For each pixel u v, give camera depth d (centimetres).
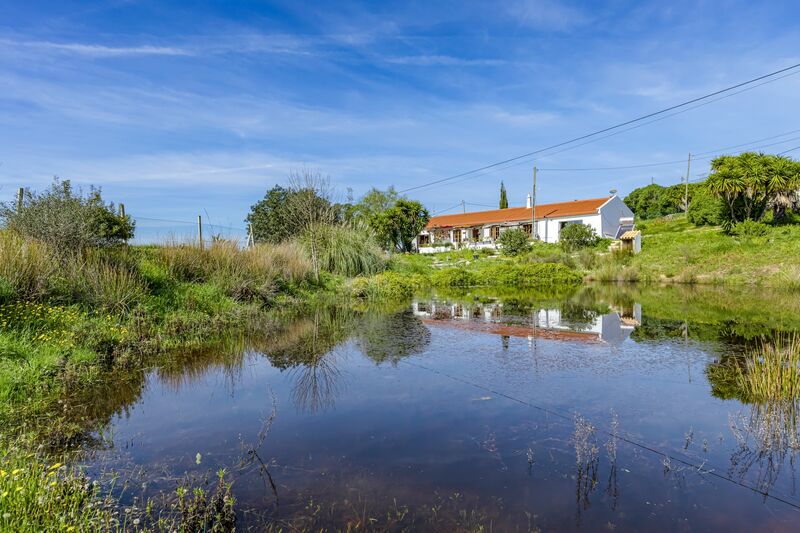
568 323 873
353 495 282
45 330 614
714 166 2688
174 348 683
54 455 343
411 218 3069
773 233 2247
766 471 308
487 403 439
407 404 441
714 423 386
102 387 506
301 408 437
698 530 245
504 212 4106
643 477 301
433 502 273
